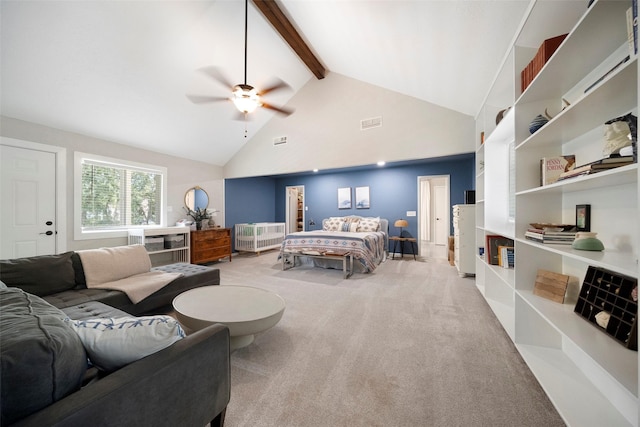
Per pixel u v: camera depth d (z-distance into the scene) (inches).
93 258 93.8
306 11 126.9
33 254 132.6
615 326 47.9
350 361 69.9
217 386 45.2
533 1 61.1
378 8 97.2
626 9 39.9
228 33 138.8
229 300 84.0
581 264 63.6
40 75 114.1
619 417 47.5
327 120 197.2
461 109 153.0
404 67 135.0
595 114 50.4
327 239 176.2
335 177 275.0
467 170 218.8
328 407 53.7
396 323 93.3
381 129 179.2
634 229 47.6
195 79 152.1
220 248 211.2
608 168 43.2
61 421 25.5
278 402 55.1
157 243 173.2
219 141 214.1
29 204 131.3
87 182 157.6
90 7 101.2
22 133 128.7
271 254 251.3
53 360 27.9
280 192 310.7
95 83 127.6
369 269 165.5
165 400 35.7
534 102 72.2
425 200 301.3
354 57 153.9
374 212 254.7
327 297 121.7
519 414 51.6
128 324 36.7
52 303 74.0
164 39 125.3
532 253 72.7
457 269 172.2
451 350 75.0
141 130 167.8
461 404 54.3
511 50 79.2
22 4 92.2
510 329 81.8
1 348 25.5
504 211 108.0
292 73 189.8
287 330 88.2
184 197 212.8
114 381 31.0
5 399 24.4
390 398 56.1
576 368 61.7
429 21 91.2
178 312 73.9
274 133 218.5
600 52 51.1
